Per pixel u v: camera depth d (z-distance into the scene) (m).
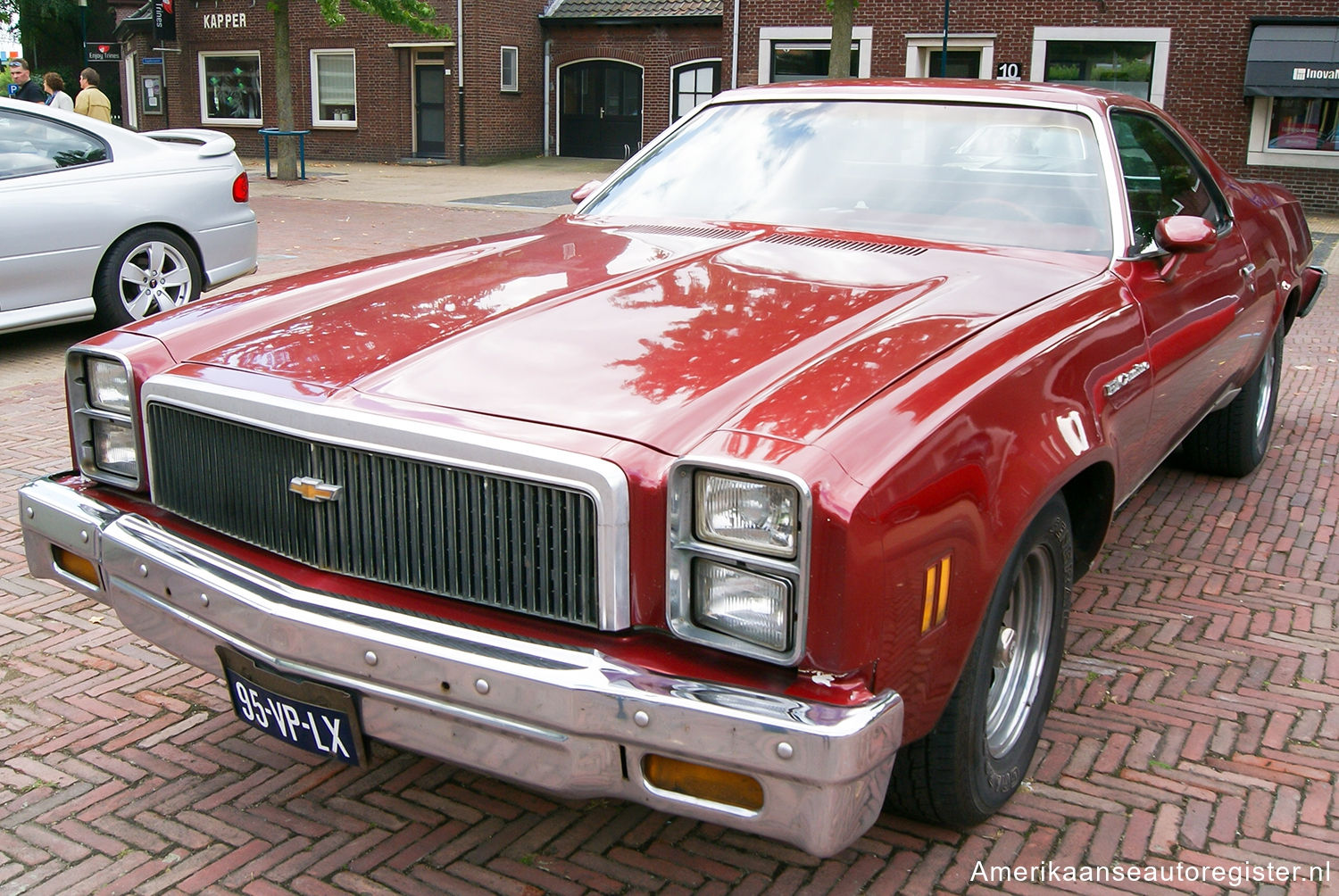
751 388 2.14
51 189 6.83
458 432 2.07
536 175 23.48
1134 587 4.02
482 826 2.63
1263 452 5.31
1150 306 3.10
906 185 3.39
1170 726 3.08
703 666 1.96
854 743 1.81
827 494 1.83
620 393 2.14
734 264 2.91
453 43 25.27
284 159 21.28
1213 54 18.55
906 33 20.48
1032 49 19.69
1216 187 4.26
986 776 2.49
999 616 2.31
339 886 2.41
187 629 2.44
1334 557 4.31
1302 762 2.91
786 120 3.72
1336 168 18.08
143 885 2.40
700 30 25.98
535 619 2.09
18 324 6.73
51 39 38.25
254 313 2.76
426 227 14.49
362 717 2.20
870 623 1.88
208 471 2.46
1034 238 3.18
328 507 2.26
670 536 1.93
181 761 2.88
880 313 2.52
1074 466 2.45
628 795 1.98
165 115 29.50
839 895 2.39
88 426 2.72
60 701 3.17
